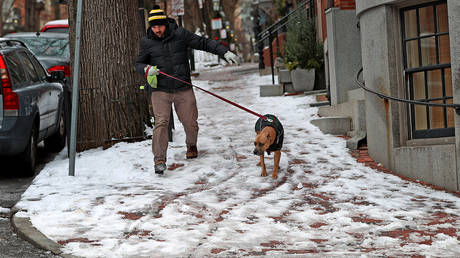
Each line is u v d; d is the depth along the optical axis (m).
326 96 13.16
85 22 9.87
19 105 7.88
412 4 7.99
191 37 8.45
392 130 8.16
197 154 9.17
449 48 7.77
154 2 22.41
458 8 7.09
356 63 11.53
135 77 10.10
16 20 43.66
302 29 15.65
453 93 7.27
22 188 7.84
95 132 9.82
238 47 59.25
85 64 9.86
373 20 8.34
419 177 7.77
